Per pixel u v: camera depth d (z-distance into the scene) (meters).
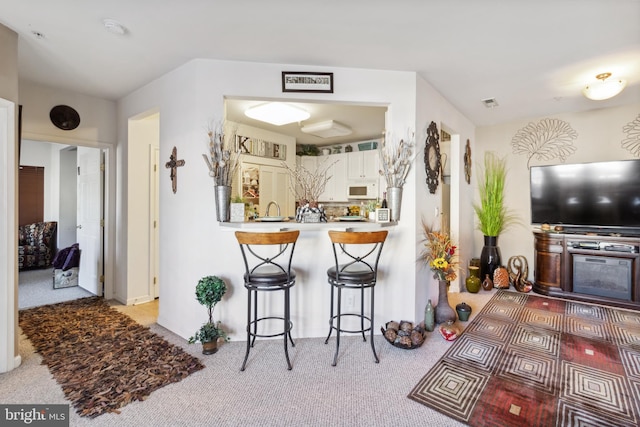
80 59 2.62
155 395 1.88
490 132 4.63
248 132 4.62
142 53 2.51
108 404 1.79
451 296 3.90
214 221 2.64
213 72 2.61
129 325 2.97
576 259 3.75
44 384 1.99
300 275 2.73
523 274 4.23
